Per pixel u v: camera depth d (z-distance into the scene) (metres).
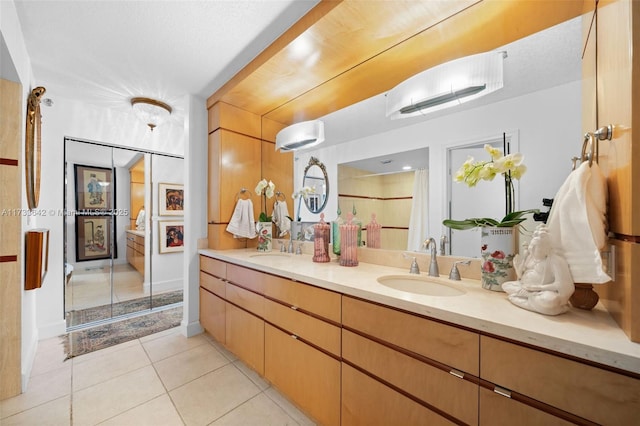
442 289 1.31
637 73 0.63
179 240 3.68
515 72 1.28
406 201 1.65
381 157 1.81
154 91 2.47
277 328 1.60
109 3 1.44
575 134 1.10
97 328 2.64
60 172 2.56
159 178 3.45
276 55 1.66
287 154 2.53
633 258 0.64
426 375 0.93
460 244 1.41
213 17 1.55
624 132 0.67
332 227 1.97
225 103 2.46
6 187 1.62
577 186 0.78
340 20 1.35
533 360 0.71
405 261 1.63
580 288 0.87
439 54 1.60
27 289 1.79
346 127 2.08
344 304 1.22
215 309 2.27
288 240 2.51
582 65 1.10
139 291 3.34
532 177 1.20
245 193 2.63
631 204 0.64
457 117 1.44
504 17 1.24
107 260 3.07
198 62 2.01
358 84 1.96
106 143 2.93
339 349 1.24
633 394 0.58
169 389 1.70
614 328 0.72
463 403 0.84
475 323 0.81
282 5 1.46
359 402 1.15
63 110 2.60
